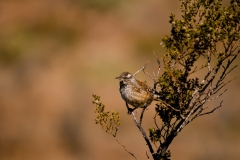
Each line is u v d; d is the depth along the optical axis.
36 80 52.84
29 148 45.03
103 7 63.56
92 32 60.47
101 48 57.25
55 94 50.31
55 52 58.19
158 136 15.23
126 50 56.56
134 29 59.97
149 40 57.97
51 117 47.88
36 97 50.38
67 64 55.34
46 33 61.03
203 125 45.25
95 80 52.06
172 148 43.50
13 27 61.81
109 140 44.16
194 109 14.75
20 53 58.22
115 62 54.53
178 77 14.62
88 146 44.47
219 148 43.97
